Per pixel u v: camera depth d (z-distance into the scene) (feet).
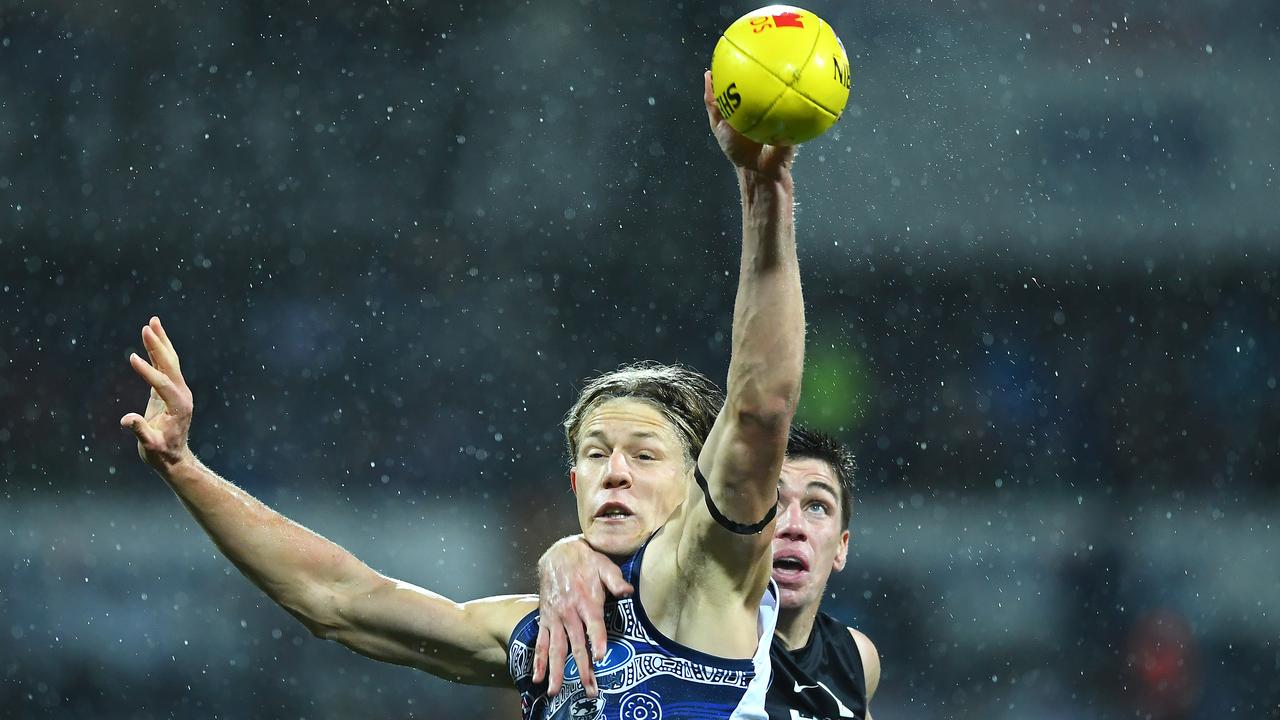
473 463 159.22
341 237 179.01
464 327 172.35
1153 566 143.54
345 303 173.58
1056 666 130.62
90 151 180.86
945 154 180.24
